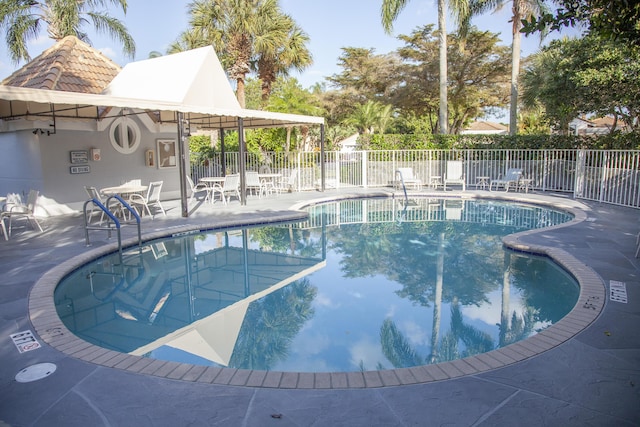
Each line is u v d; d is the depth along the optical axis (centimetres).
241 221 1044
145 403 296
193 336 478
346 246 894
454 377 324
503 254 793
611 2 296
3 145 1255
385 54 3291
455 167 1677
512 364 341
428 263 757
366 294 612
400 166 1895
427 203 1466
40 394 308
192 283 667
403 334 480
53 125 1155
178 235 942
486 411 281
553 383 313
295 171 1661
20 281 570
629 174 1179
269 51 2094
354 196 1561
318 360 422
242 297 607
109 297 605
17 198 1106
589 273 569
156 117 1440
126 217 1087
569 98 1518
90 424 274
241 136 1273
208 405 293
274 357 426
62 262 665
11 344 388
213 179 1334
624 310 444
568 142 1655
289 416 279
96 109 1222
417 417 276
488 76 2962
